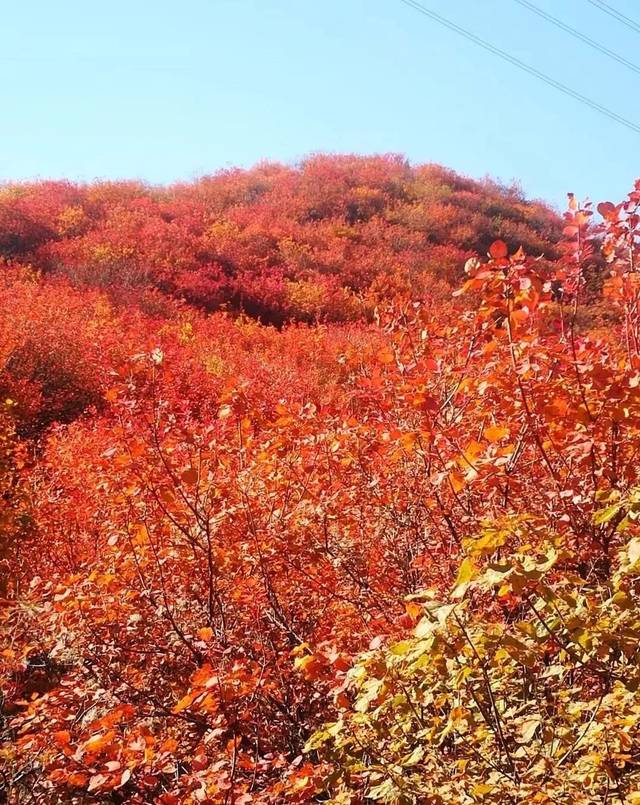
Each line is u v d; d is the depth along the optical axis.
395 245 34.12
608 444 3.45
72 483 7.56
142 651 4.25
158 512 4.60
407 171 45.72
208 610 4.45
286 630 4.29
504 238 38.31
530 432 3.77
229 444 5.02
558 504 3.54
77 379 12.95
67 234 27.45
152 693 4.13
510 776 2.71
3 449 8.69
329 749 3.53
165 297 22.17
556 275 3.64
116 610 4.21
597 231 3.55
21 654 4.43
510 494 4.02
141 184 37.56
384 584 4.62
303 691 4.05
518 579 2.20
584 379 3.46
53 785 3.58
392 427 4.47
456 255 33.47
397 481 4.80
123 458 4.21
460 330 4.54
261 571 4.38
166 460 4.27
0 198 29.19
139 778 3.25
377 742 3.11
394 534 4.77
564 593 2.47
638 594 2.97
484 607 3.55
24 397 11.76
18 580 6.13
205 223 31.77
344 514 4.71
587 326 14.03
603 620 2.47
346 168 43.62
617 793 2.48
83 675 4.32
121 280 22.59
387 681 2.62
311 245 31.89
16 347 12.95
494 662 3.01
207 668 3.14
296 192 39.06
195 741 3.82
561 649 2.87
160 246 26.36
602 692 2.74
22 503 7.21
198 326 19.61
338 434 4.82
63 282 20.94
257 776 3.59
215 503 4.52
